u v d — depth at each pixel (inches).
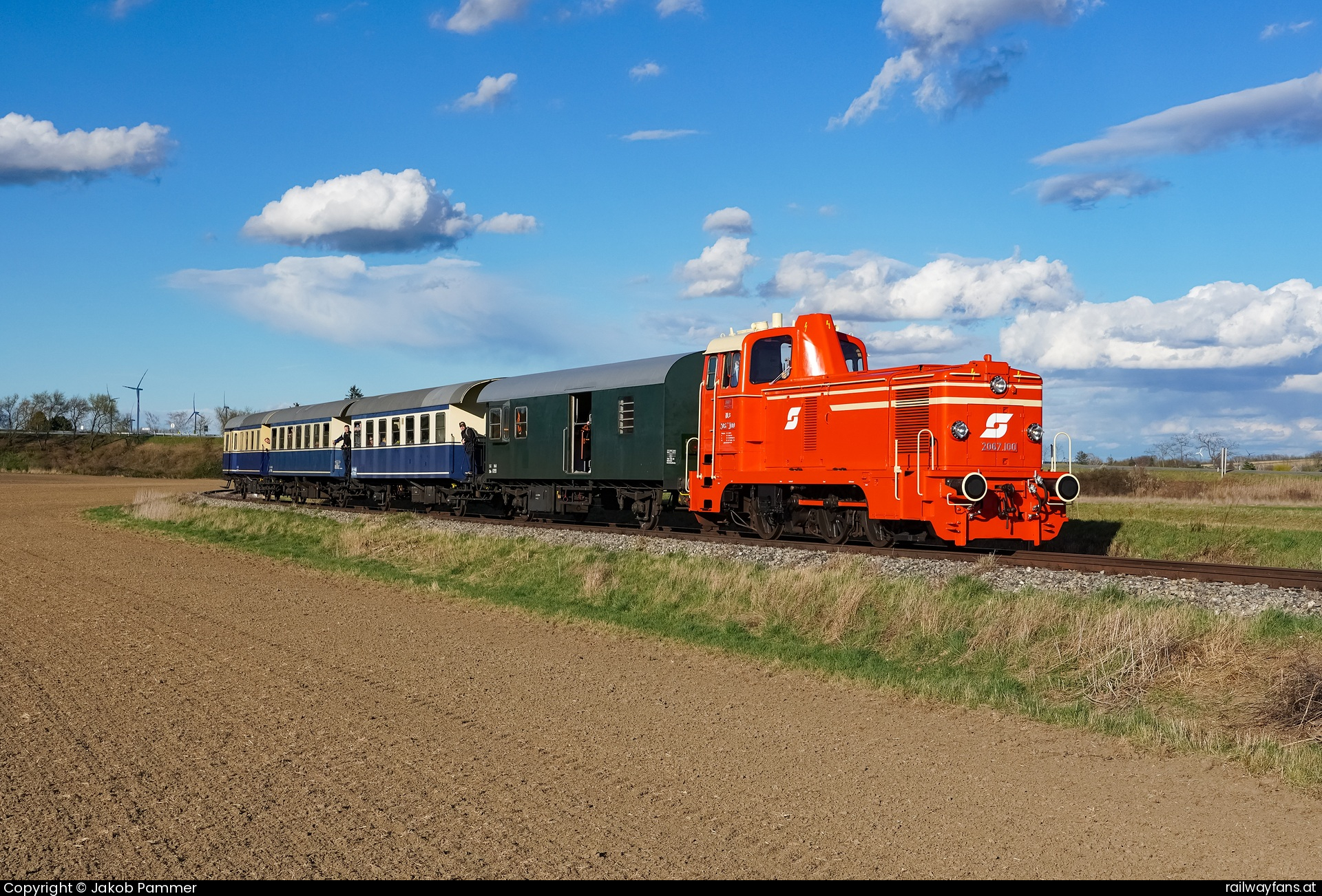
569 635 545.3
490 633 550.3
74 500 2137.1
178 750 324.8
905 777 305.7
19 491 2536.9
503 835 253.8
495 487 1168.2
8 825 258.8
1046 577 578.9
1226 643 415.8
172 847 244.1
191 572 830.5
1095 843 252.2
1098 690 405.4
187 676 434.0
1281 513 1170.6
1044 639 455.2
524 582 718.5
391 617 601.9
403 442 1317.7
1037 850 247.3
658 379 900.6
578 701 397.7
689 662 477.4
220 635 535.5
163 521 1382.9
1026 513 679.7
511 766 311.6
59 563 897.5
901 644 487.2
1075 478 676.1
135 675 436.1
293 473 1676.9
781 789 293.6
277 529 1166.3
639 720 370.3
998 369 675.4
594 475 985.5
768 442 788.0
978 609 493.0
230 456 2030.0
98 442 4399.6
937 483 658.8
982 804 281.0
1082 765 319.0
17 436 4411.9
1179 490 1560.0
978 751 334.3
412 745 332.5
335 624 574.9
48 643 508.4
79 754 319.3
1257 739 334.6
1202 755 327.9
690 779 301.4
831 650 490.6
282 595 695.1
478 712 378.9
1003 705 392.2
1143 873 233.5
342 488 1504.7
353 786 290.2
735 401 816.3
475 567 792.9
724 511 862.5
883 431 693.3
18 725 353.7
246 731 347.6
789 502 779.4
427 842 247.9
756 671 458.3
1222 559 900.6
